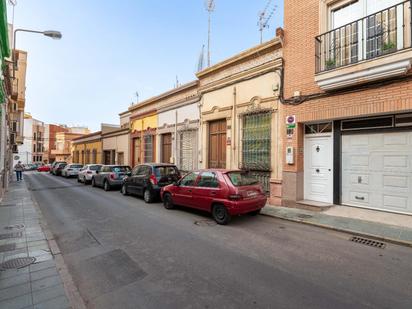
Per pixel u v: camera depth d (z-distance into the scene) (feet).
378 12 19.26
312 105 24.99
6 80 38.88
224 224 21.24
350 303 9.70
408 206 20.62
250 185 22.29
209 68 37.52
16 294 10.44
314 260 13.82
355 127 23.53
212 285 11.27
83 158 103.40
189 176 25.62
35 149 190.08
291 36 27.17
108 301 10.18
